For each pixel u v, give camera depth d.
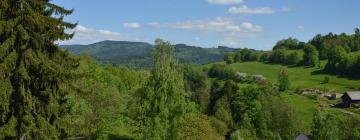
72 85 28.30
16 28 25.25
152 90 46.38
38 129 26.66
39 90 27.17
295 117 96.06
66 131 28.64
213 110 114.38
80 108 40.09
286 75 187.12
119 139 45.56
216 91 131.75
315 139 74.06
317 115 74.69
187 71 173.62
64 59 27.86
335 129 74.50
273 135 85.81
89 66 75.19
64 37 26.98
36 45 26.17
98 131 42.53
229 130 79.56
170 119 46.75
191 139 51.59
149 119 45.66
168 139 46.78
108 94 45.69
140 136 45.88
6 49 24.72
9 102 26.00
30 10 25.12
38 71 26.50
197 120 53.62
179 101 46.91
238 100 101.75
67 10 26.98
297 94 175.12
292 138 92.81
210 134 53.91
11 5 25.34
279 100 100.44
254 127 89.06
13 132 25.80
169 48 47.50
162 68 46.78
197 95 129.00
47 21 25.73
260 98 98.25
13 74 25.62
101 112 43.72
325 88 189.12
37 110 27.12
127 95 60.22
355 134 83.56
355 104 154.00
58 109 28.03
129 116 47.75
